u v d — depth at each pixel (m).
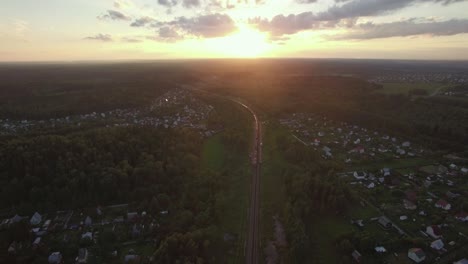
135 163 143.38
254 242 100.50
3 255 87.75
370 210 114.75
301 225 101.62
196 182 135.50
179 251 89.44
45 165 126.06
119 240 98.31
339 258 91.56
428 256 88.50
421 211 110.88
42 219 109.75
